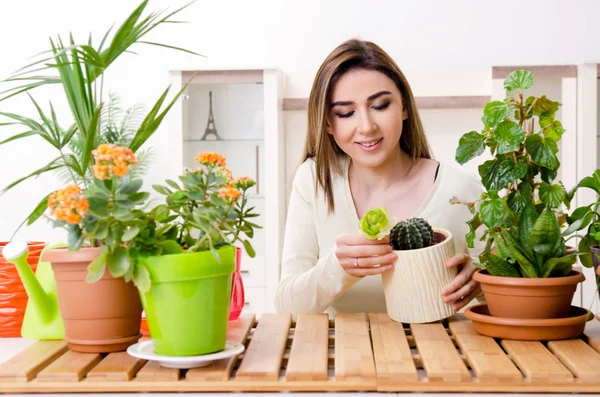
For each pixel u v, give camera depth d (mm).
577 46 4059
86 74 1319
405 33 4141
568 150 3738
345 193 1735
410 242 1284
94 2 4324
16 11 4348
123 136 3965
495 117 1157
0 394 956
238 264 1334
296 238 1777
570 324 1086
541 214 1101
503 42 4090
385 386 926
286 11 4203
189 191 1004
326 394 927
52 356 1077
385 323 1268
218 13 4242
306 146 1801
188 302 967
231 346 1056
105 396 937
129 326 1095
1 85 4355
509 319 1091
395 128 1548
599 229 1178
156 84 4297
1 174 4375
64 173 4266
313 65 4199
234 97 3941
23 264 1145
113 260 955
